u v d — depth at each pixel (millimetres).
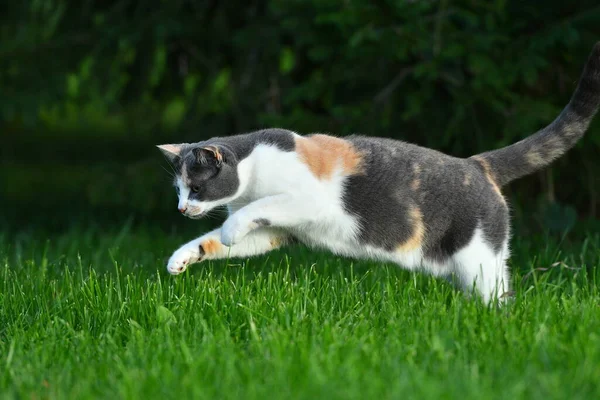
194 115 11719
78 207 14578
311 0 9289
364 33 8766
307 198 6219
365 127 9750
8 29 11695
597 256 8062
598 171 10352
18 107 11094
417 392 4426
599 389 4449
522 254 8594
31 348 5500
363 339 5336
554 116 9125
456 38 8961
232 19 11695
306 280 6535
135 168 11523
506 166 6695
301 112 10133
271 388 4531
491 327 5586
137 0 11758
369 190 6320
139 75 11766
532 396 4391
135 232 11805
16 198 16219
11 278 7402
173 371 4867
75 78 11422
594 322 5602
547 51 9453
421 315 5836
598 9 8992
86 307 6309
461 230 6355
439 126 9773
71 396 4582
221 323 5812
